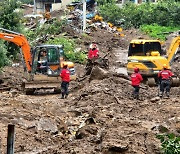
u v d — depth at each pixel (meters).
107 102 27.38
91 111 24.61
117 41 59.66
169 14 73.50
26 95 31.25
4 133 18.94
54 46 32.19
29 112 23.08
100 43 56.47
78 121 23.05
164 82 29.47
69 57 45.19
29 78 32.31
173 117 23.20
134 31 70.94
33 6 96.56
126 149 16.75
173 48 33.94
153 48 34.59
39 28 56.22
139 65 33.34
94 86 30.64
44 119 21.64
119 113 24.66
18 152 17.19
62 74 29.80
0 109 23.33
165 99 28.17
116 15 77.81
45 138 19.03
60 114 24.66
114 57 49.34
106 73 33.25
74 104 27.38
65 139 19.36
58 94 31.88
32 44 47.34
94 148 17.05
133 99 28.83
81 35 57.88
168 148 15.52
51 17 72.25
